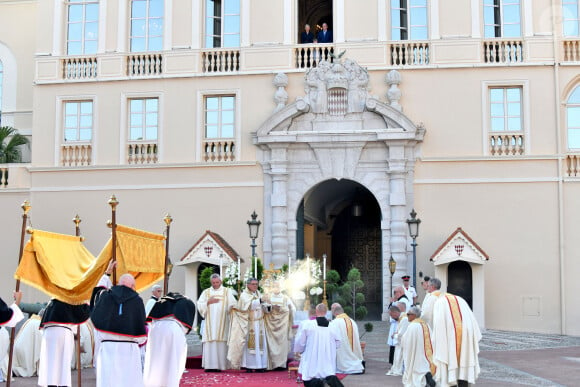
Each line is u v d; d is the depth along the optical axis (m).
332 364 13.09
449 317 12.75
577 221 25.59
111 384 11.08
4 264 28.14
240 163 26.97
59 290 12.36
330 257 35.97
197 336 24.66
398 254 25.88
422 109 26.53
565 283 25.39
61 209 27.88
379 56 26.88
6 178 29.00
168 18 28.02
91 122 28.17
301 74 27.17
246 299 17.09
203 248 25.94
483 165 26.09
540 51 26.30
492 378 15.84
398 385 14.97
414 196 26.22
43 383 12.77
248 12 27.64
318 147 26.58
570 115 26.25
